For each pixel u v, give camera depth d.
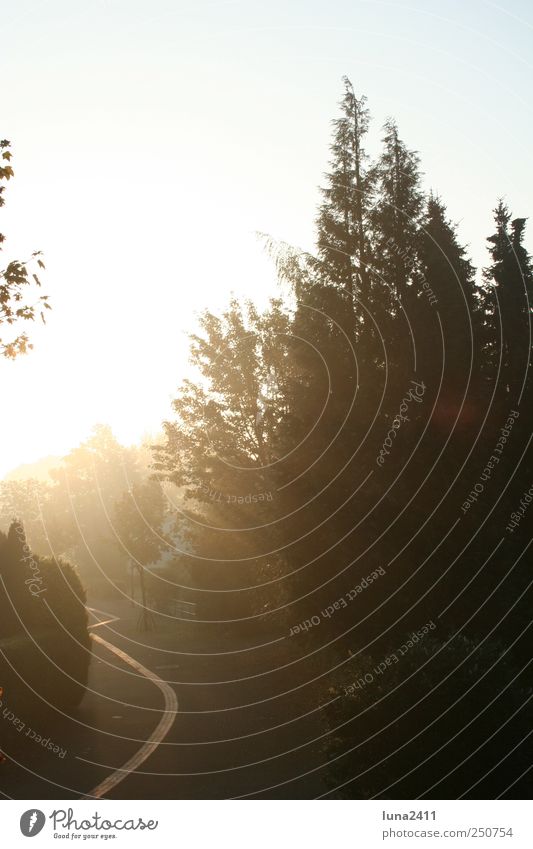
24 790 10.89
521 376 18.17
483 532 16.34
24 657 14.68
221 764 12.18
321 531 17.38
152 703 18.39
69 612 17.36
